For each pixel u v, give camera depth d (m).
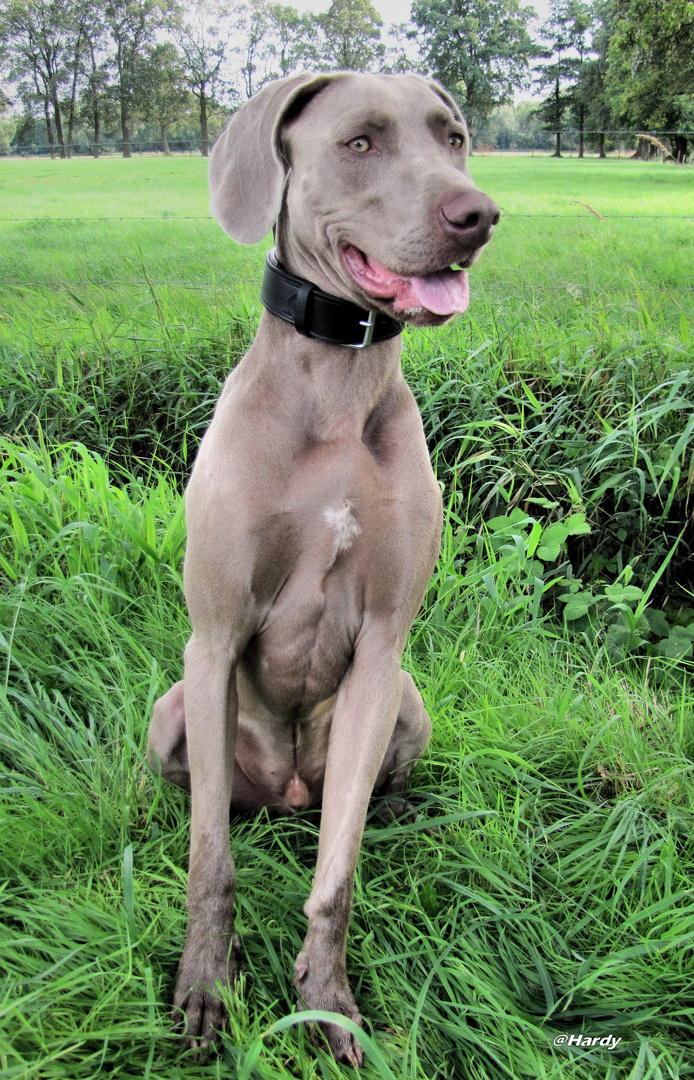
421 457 1.85
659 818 2.18
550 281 5.61
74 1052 1.44
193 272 6.56
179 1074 1.43
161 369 4.05
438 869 1.96
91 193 15.45
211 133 41.94
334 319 1.69
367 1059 1.52
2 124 42.84
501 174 19.17
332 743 1.82
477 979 1.64
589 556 3.34
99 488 3.12
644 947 1.71
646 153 31.44
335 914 1.61
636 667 2.92
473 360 3.77
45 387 4.05
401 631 1.87
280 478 1.71
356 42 47.81
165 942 1.70
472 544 3.39
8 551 2.99
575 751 2.35
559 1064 1.54
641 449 3.30
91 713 2.35
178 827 2.00
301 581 1.81
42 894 1.71
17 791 1.96
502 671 2.67
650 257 7.09
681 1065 1.57
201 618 1.77
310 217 1.67
